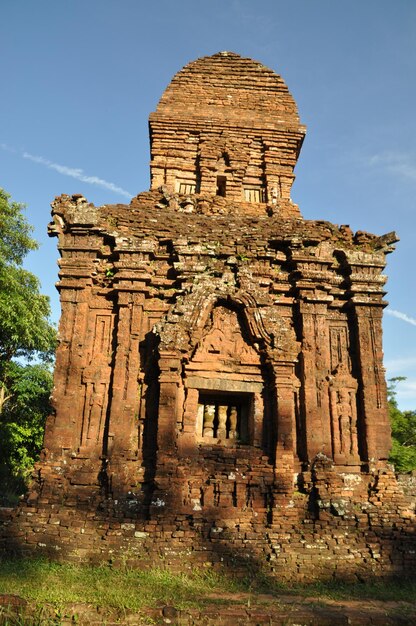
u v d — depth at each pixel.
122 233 14.64
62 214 14.66
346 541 11.84
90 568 10.59
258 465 12.58
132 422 12.76
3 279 23.95
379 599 9.93
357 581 11.21
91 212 14.58
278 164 18.67
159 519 11.61
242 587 10.30
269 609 8.53
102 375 13.28
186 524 11.68
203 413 13.85
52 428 12.64
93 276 14.26
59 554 11.02
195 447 12.66
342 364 14.02
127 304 13.84
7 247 25.48
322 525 11.99
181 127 18.77
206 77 19.97
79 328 13.56
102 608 8.02
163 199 16.48
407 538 12.03
